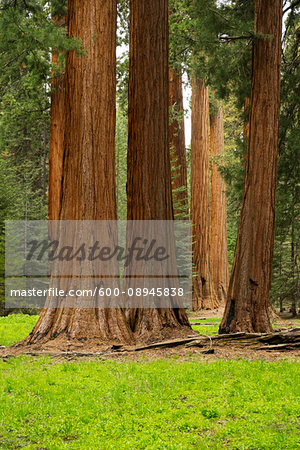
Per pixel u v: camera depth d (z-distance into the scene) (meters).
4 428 6.32
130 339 12.34
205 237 29.95
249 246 14.34
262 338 12.52
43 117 22.30
